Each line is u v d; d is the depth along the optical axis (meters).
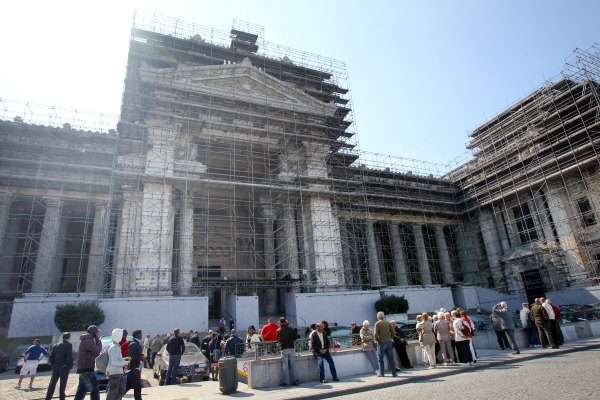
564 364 12.84
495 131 48.84
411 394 10.29
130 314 25.78
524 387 9.85
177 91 34.12
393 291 35.59
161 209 30.42
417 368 15.09
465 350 14.87
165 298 26.80
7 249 33.97
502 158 45.97
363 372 14.83
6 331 27.72
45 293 29.66
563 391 9.03
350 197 41.53
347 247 42.09
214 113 35.66
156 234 30.61
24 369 15.52
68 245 39.84
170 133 33.72
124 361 9.95
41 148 35.00
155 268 29.73
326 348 13.47
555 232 40.47
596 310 28.30
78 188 35.72
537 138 41.50
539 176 41.22
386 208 45.53
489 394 9.42
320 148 40.25
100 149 36.44
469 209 49.50
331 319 31.89
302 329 30.02
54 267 34.47
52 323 25.02
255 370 12.98
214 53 44.12
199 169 34.75
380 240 49.97
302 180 37.88
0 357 20.78
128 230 31.89
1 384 16.39
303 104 40.69
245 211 41.59
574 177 38.53
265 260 37.50
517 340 18.47
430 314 35.94
